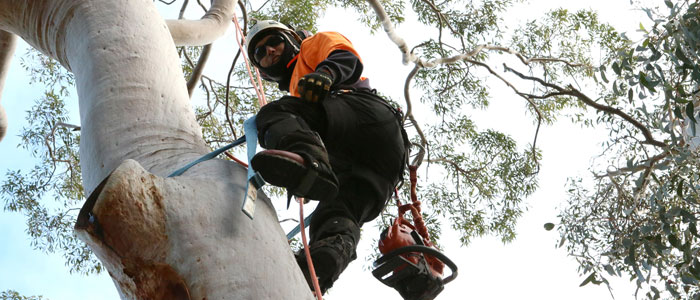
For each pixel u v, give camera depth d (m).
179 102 2.14
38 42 2.68
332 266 2.01
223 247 1.61
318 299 1.79
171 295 1.61
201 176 1.78
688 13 4.10
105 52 2.18
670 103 4.64
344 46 2.41
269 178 1.77
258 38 2.77
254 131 2.06
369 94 2.36
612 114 7.51
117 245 1.60
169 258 1.60
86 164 2.02
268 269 1.61
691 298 4.96
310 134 1.91
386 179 2.34
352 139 2.24
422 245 2.33
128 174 1.61
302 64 2.55
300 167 1.76
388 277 2.30
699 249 4.54
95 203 1.58
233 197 1.73
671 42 4.38
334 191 1.85
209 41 4.21
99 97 2.07
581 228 5.68
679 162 4.70
